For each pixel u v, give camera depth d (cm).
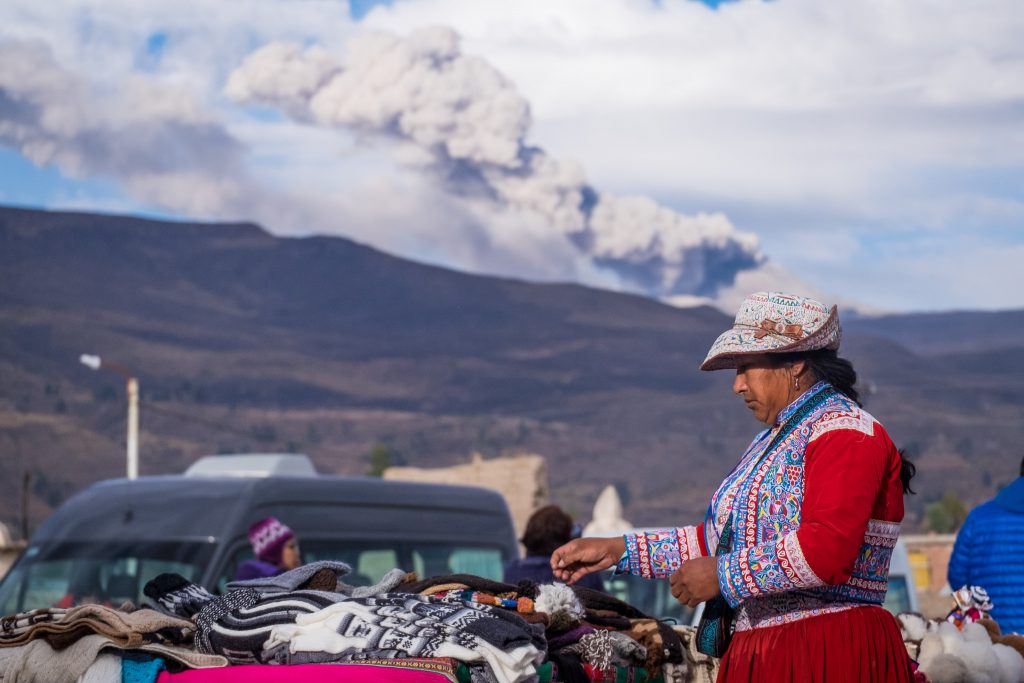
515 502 4869
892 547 474
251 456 1736
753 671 465
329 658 482
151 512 1501
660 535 526
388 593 542
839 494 442
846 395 486
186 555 1455
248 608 514
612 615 597
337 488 1584
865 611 463
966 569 767
